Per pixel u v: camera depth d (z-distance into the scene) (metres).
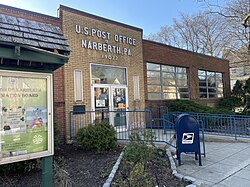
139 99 10.89
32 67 3.39
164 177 4.40
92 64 9.16
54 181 4.04
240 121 10.24
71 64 8.48
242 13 13.94
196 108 11.90
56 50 3.60
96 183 4.05
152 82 12.23
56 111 7.93
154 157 5.54
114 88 9.91
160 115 11.88
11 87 2.95
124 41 10.52
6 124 2.89
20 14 7.56
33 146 3.08
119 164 4.95
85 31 9.02
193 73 15.12
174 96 13.54
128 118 10.29
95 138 6.24
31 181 4.16
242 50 20.64
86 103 8.80
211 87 17.25
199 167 5.16
